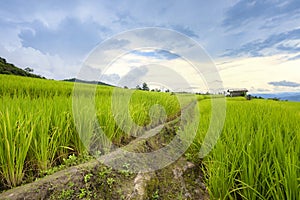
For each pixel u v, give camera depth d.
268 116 3.88
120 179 2.41
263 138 2.38
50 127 2.86
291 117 4.07
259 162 2.17
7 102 3.19
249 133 2.76
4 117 2.26
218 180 2.23
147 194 2.33
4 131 2.06
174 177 2.79
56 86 9.56
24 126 2.31
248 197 1.93
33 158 2.45
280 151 2.06
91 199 2.05
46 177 2.18
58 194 1.97
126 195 2.21
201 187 2.70
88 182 2.18
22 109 2.95
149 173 2.68
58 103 3.60
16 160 2.14
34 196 1.88
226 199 2.15
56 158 2.64
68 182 2.10
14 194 1.86
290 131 2.86
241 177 2.08
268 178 1.94
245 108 5.84
